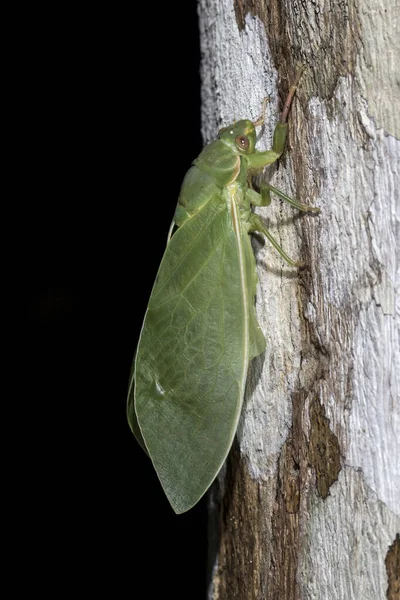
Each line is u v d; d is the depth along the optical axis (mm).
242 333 375
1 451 543
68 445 546
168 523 521
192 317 379
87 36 529
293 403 374
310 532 371
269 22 378
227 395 374
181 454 376
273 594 384
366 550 358
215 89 406
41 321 554
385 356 353
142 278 544
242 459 390
